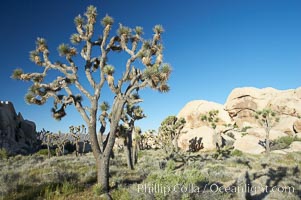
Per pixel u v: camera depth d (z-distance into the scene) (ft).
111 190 37.29
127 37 41.42
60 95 42.04
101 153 37.76
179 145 148.46
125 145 62.54
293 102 185.16
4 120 179.42
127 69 39.99
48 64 41.73
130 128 63.05
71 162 69.97
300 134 152.87
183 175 35.94
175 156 91.09
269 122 109.09
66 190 34.86
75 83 39.88
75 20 42.47
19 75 40.86
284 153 109.29
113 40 41.60
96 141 37.86
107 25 41.04
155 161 76.23
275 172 55.57
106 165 37.29
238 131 177.88
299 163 75.61
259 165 69.56
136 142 75.15
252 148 121.70
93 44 42.29
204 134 143.54
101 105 44.68
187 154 107.14
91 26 41.63
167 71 36.06
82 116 38.42
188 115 210.79
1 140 159.74
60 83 41.32
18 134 194.70
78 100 42.50
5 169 57.57
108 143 38.11
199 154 109.70
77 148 127.34
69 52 40.57
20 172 47.85
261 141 130.82
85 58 41.52
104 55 40.73
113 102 39.70
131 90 38.70
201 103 216.13
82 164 65.36
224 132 177.78
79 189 36.50
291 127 167.43
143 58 39.09
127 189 34.19
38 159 91.25
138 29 41.42
